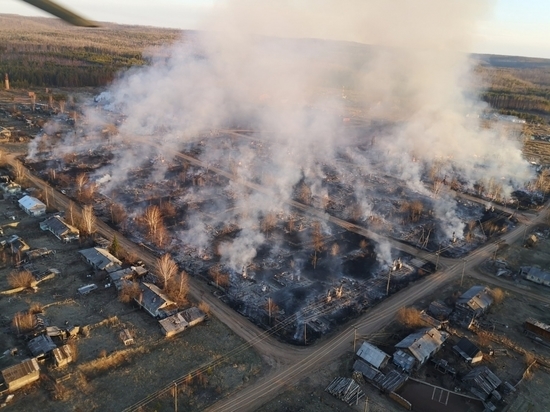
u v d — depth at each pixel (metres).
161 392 61.59
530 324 77.44
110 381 62.84
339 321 79.25
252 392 62.88
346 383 64.19
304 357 70.38
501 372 69.19
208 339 72.75
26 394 59.47
